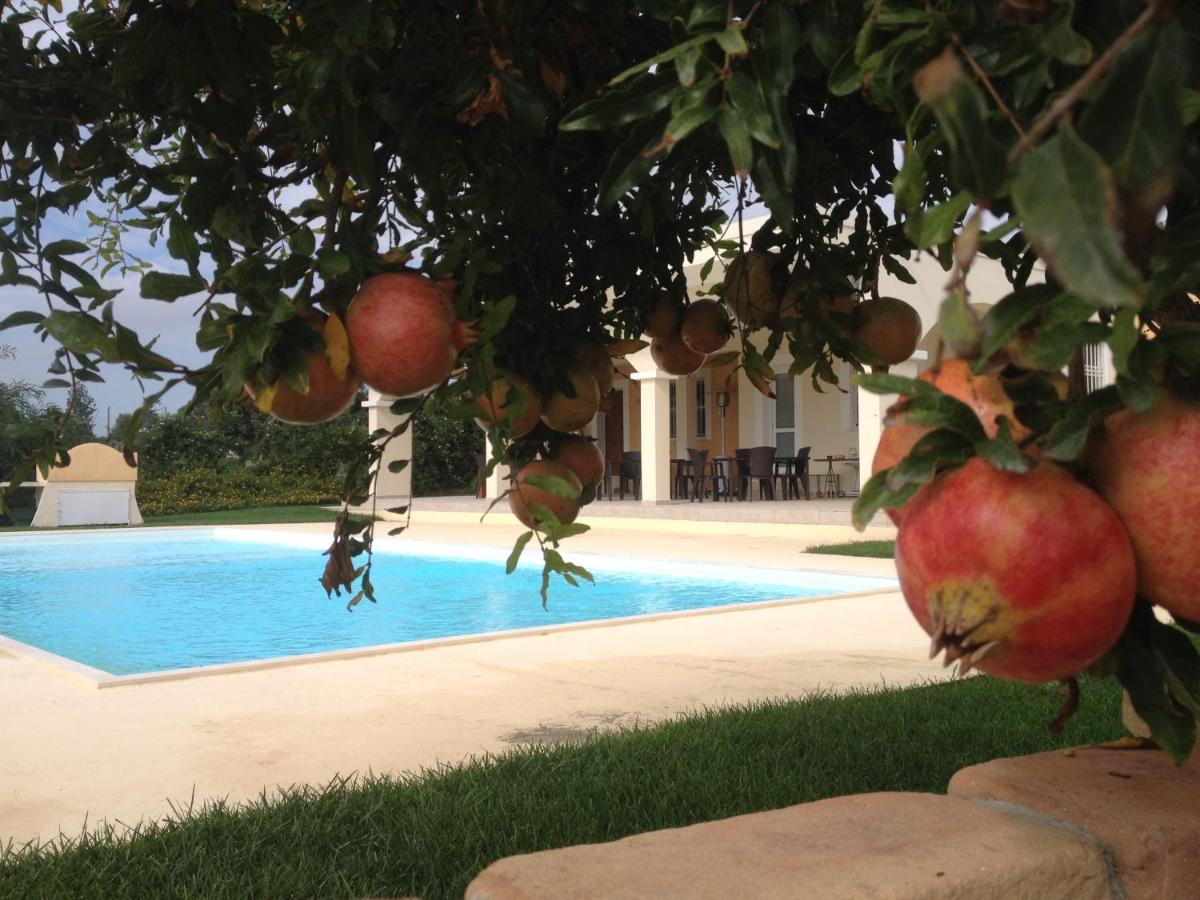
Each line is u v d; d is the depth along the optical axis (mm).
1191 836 1391
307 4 1269
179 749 4656
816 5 924
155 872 3104
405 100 1398
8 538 18078
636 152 928
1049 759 1680
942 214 616
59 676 6332
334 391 1137
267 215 1555
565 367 1565
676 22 923
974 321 527
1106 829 1393
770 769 4027
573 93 1661
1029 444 727
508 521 20531
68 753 4602
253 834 3379
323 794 3756
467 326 1231
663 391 17953
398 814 3574
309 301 1132
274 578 13859
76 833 3578
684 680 6047
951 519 696
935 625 693
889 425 724
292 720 5164
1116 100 507
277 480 26219
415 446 26297
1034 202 462
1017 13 663
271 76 1483
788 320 1719
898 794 1582
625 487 22188
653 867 1274
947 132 524
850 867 1265
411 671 6348
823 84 1567
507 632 7535
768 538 15469
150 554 16734
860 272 1833
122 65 1399
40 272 1556
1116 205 461
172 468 25359
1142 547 707
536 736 4824
